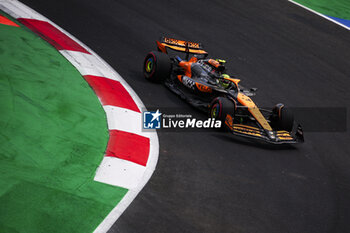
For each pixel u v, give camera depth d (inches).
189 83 1354.6
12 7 1604.3
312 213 823.1
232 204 800.3
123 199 733.9
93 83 1188.5
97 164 821.2
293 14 2578.7
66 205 677.3
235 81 1232.8
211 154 997.8
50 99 1010.7
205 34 1971.0
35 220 627.2
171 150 970.1
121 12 1951.3
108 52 1514.5
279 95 1552.7
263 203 826.8
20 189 684.1
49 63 1211.9
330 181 986.1
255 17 2369.6
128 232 652.7
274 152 1093.1
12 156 764.6
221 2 2471.7
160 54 1374.3
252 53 1895.9
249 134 1095.6
